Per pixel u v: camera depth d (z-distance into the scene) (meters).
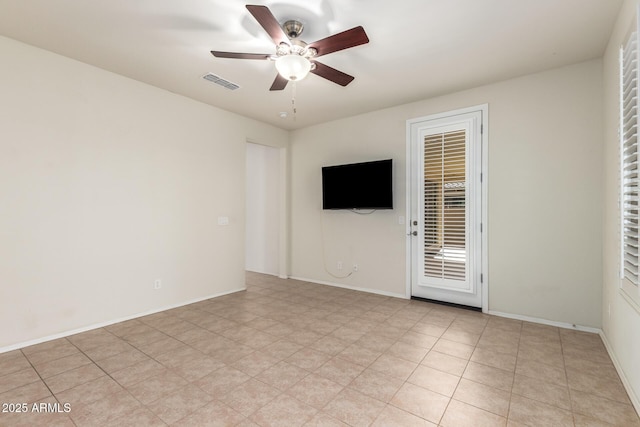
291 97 3.84
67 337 2.87
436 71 3.14
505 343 2.74
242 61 2.94
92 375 2.22
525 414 1.80
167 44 2.65
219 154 4.23
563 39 2.57
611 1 2.10
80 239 2.98
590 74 2.94
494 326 3.13
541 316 3.21
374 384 2.12
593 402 1.91
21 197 2.64
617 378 2.18
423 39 2.56
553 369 2.30
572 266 3.05
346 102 4.00
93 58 2.90
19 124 2.63
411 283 4.09
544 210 3.18
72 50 2.76
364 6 2.15
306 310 3.65
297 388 2.07
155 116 3.54
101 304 3.13
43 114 2.75
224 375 2.23
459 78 3.30
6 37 2.56
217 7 2.17
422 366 2.35
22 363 2.38
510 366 2.35
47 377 2.19
